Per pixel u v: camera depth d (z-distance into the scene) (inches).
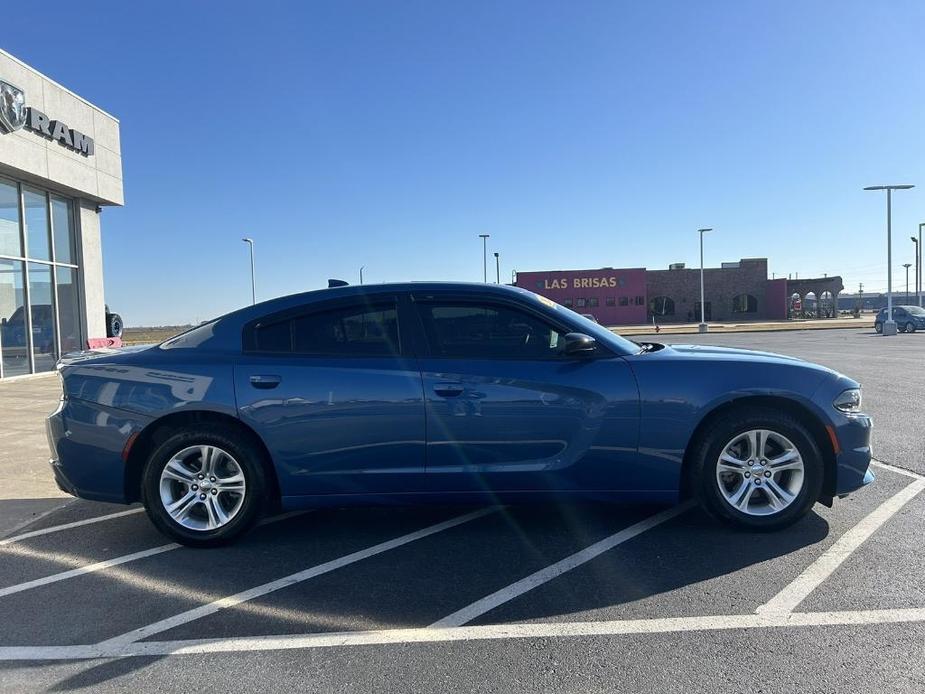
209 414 169.9
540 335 172.2
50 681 110.8
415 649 119.0
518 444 166.1
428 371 166.4
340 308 174.6
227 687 108.1
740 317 2411.4
